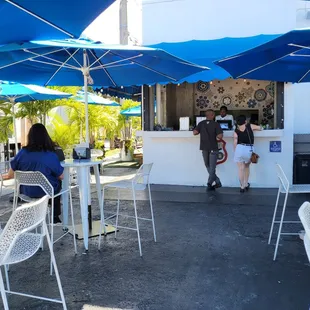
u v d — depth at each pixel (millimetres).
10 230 2449
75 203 7188
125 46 4418
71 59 5566
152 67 5445
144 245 4699
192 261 4148
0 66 5094
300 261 4090
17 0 2713
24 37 3580
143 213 6332
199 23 8805
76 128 12242
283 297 3281
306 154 8344
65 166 4453
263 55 4465
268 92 10492
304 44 4039
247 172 8078
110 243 4801
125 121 20375
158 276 3766
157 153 9102
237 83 10727
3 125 11164
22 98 9578
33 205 2557
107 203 7180
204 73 7375
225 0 8602
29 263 4160
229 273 3809
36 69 5672
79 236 5035
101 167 11656
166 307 3139
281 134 8078
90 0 2727
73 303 3236
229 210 6398
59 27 3199
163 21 9031
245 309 3084
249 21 8516
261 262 4078
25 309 3146
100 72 5961
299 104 9383
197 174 8859
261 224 5520
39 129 4230
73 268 4012
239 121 7691
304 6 9336
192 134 8570
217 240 4836
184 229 5344
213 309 3094
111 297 3338
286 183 4371
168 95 10398
